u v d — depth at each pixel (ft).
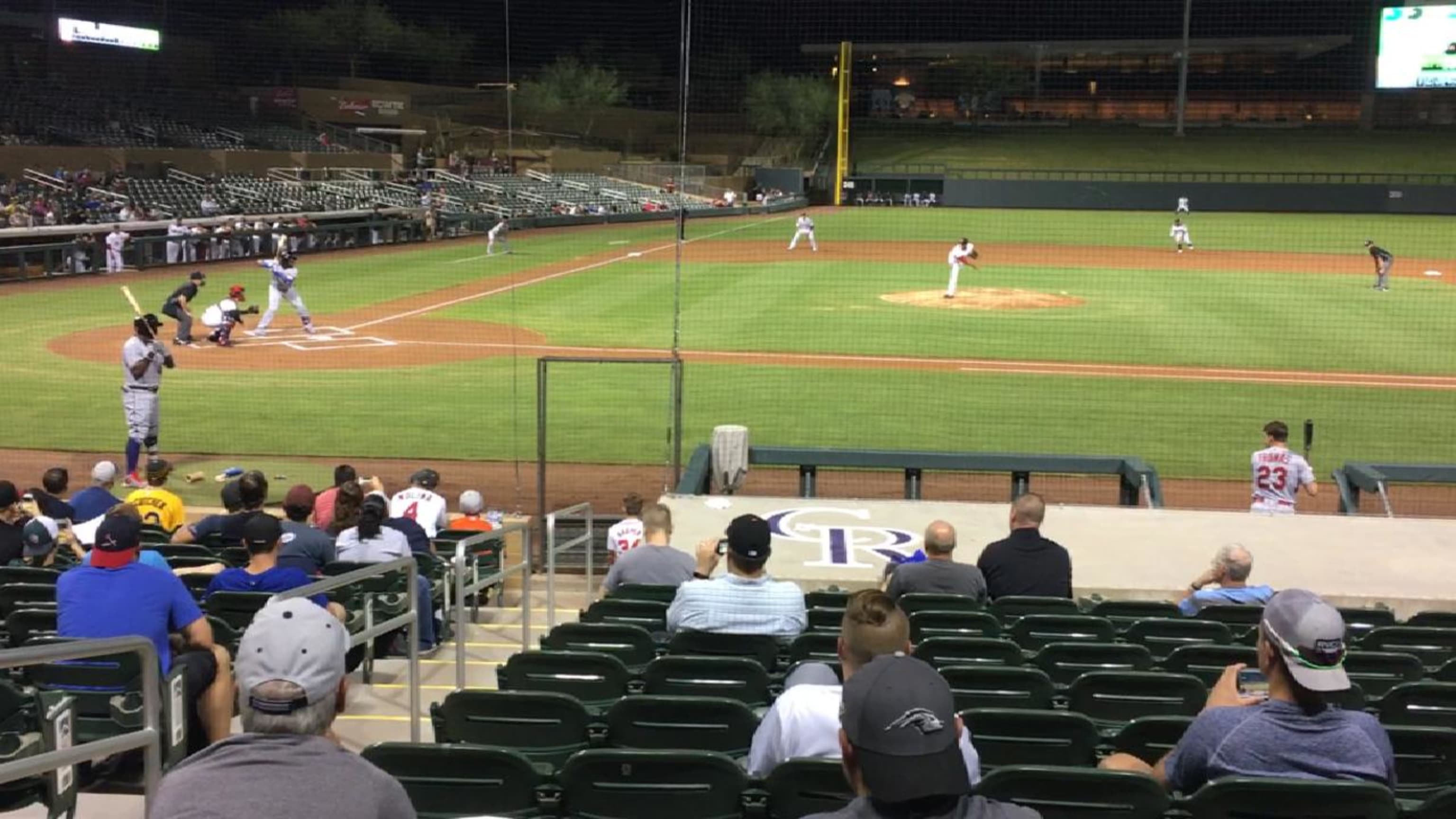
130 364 44.11
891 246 147.84
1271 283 108.37
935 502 37.73
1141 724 14.25
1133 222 180.86
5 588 21.58
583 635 19.01
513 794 12.41
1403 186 189.16
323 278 109.40
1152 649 20.01
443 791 12.42
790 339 76.07
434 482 34.88
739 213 195.42
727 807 12.35
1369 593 29.40
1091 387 61.67
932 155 235.40
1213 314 88.12
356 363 67.72
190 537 31.96
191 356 69.51
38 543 28.17
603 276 111.55
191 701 16.96
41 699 13.29
